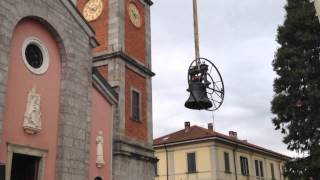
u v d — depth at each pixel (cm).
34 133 1497
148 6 2781
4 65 1376
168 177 4075
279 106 2203
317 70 2161
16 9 1473
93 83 1927
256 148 4522
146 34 2675
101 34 2422
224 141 3997
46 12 1614
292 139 2148
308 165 2050
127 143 2175
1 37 1385
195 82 889
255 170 4484
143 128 2408
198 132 4153
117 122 2152
